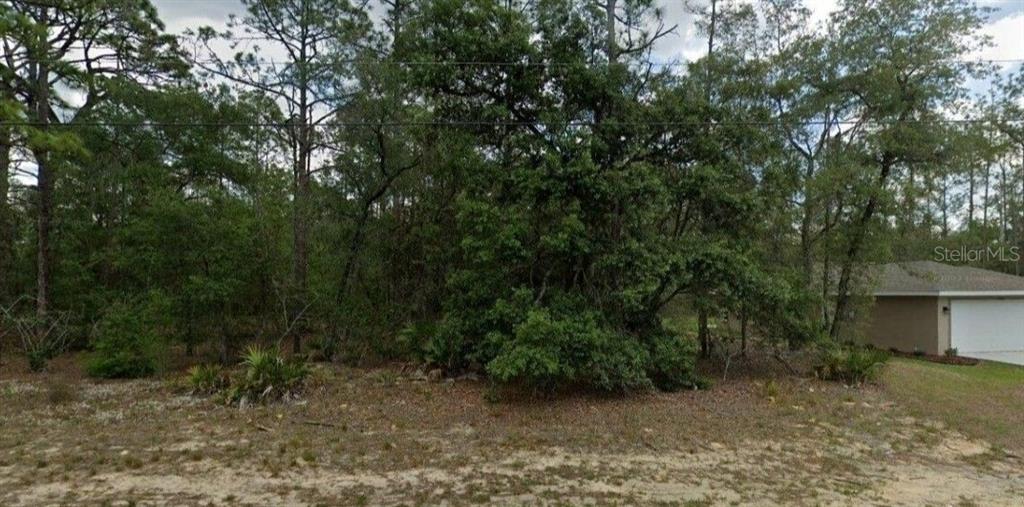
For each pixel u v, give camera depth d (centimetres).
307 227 1298
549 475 574
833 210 1408
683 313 1174
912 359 1573
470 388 998
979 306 1733
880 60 1391
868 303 1445
